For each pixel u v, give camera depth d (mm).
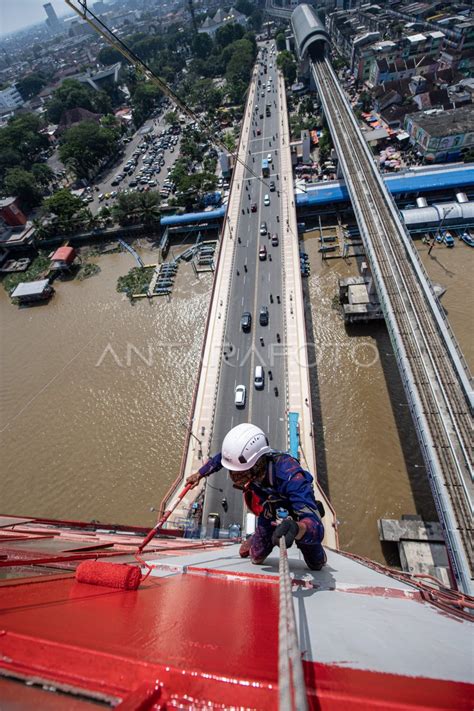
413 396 38156
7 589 3832
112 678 1835
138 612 3023
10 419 57281
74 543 7527
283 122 117812
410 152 91312
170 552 7531
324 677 1678
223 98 149250
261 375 50656
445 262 65125
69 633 2361
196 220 87562
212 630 2492
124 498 45656
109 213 95062
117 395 57531
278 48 184000
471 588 26875
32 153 146750
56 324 73750
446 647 2459
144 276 78938
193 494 41875
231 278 68875
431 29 129125
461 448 33719
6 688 1917
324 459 44438
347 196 80688
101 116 160000
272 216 81500
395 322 45219
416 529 36406
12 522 10484
